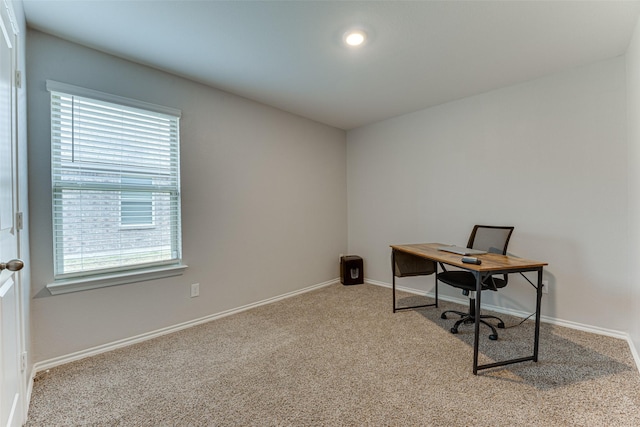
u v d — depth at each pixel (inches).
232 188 118.4
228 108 117.0
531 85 107.5
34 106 74.7
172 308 100.7
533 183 107.7
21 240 61.9
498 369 75.4
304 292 147.3
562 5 67.7
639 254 77.3
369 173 162.6
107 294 86.9
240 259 121.0
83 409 61.7
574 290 99.7
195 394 66.6
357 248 170.1
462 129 126.0
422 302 130.3
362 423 56.9
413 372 74.5
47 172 76.8
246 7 67.7
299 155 146.4
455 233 129.1
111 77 87.7
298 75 103.0
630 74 84.4
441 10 69.4
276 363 79.5
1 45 45.6
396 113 144.3
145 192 95.5
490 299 119.0
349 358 81.8
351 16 71.5
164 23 73.3
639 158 76.4
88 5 66.1
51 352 77.5
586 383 68.8
